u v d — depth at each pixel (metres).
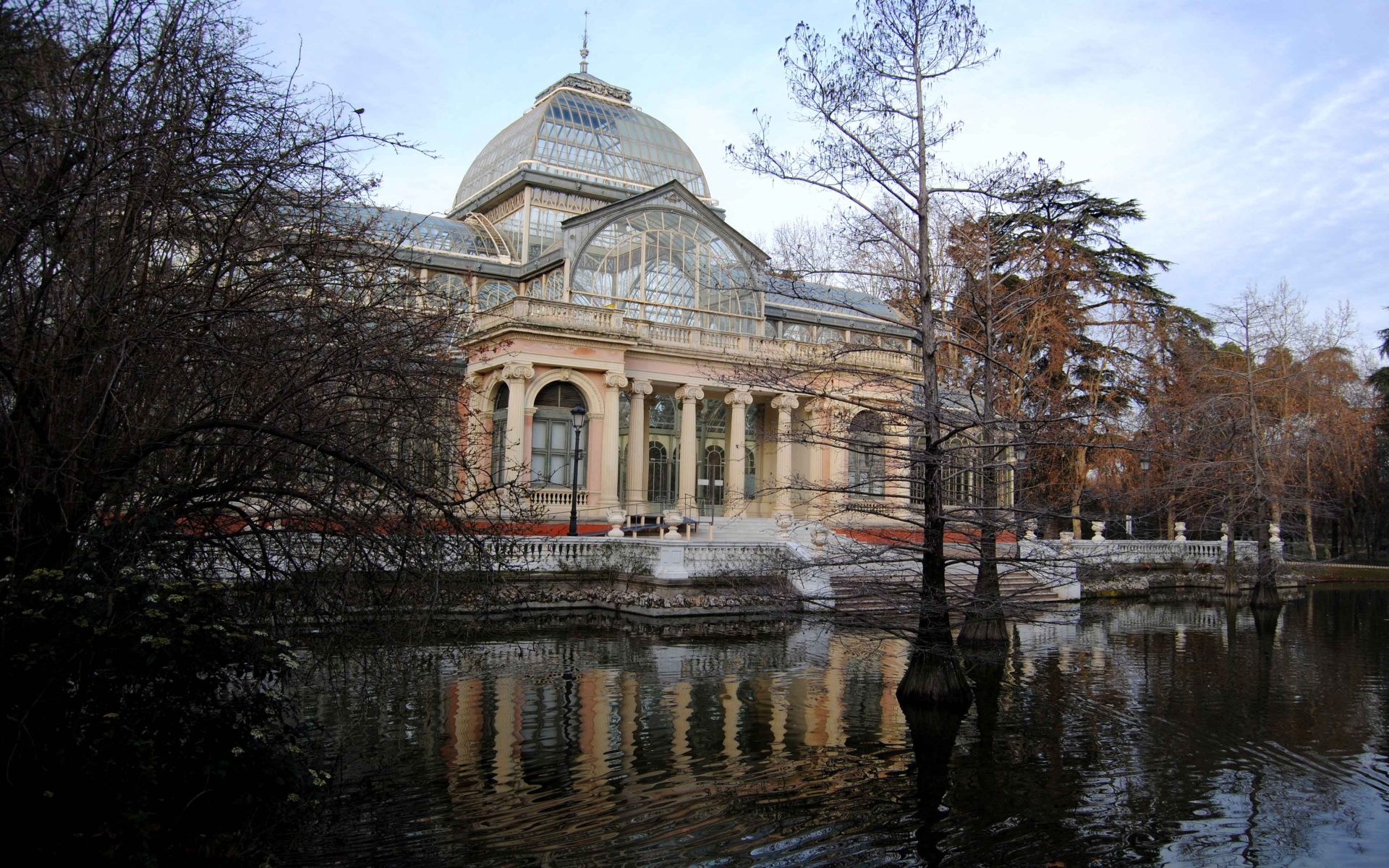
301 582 9.86
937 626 14.95
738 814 10.38
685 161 48.41
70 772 7.64
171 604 8.08
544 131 44.47
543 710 14.60
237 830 8.67
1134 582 35.81
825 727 14.02
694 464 38.66
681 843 9.52
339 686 14.50
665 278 39.94
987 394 17.64
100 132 8.18
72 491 8.38
